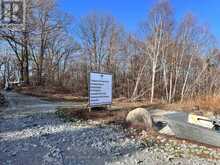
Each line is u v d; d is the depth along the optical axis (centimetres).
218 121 1420
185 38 5188
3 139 1021
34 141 1005
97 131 1255
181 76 5119
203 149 1035
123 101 3616
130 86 5159
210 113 1975
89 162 797
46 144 969
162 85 4947
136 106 2372
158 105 2531
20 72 5247
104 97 1909
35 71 5441
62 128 1287
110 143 1038
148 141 1114
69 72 6209
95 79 1836
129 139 1130
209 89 4859
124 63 5547
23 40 2947
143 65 5053
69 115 1677
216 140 1219
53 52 6053
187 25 5172
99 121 1533
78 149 930
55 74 6091
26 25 2775
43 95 3619
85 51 6075
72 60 6288
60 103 2677
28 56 5169
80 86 5484
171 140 1152
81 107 2116
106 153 900
